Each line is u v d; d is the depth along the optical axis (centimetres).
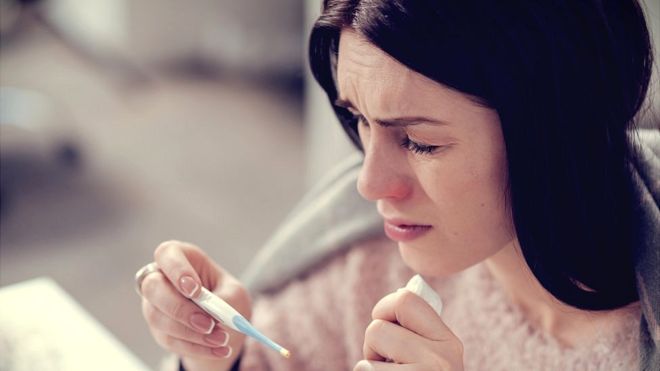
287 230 96
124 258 255
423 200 59
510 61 53
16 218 277
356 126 70
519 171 56
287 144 352
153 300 71
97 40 420
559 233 60
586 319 73
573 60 55
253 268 98
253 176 320
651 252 64
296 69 413
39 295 98
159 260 72
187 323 69
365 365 58
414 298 59
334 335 92
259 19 417
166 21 426
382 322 59
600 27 56
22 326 90
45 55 449
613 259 64
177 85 414
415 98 53
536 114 55
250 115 382
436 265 63
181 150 342
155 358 205
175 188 307
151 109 384
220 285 78
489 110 54
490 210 59
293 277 95
